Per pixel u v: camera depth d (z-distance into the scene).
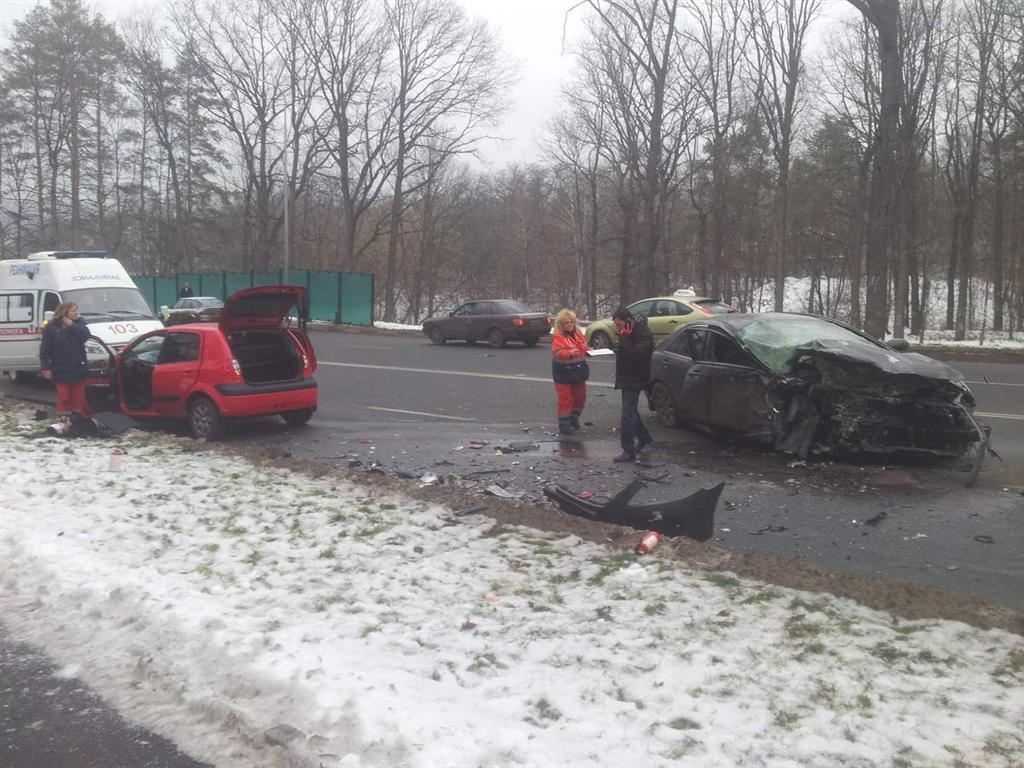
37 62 47.41
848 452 9.36
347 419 13.32
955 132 39.19
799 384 9.49
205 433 11.62
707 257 54.75
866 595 5.14
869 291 23.73
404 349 26.38
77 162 49.28
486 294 66.06
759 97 34.78
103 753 3.68
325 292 40.81
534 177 65.31
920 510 7.62
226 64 44.41
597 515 7.01
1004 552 6.48
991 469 9.05
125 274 17.61
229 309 11.61
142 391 12.33
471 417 13.35
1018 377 17.45
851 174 39.53
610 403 14.25
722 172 41.09
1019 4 29.09
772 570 5.63
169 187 53.81
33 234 51.16
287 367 12.38
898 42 22.62
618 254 61.22
